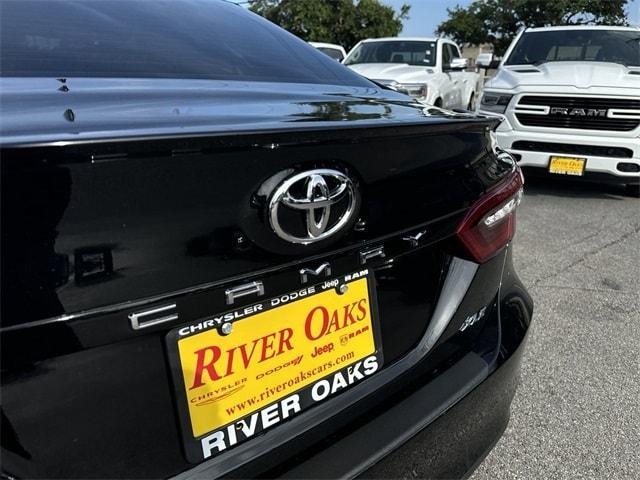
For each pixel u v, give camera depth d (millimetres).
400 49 9109
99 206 831
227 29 1952
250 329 1062
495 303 1588
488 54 7230
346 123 1136
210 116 1131
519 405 2275
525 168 5422
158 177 875
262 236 1007
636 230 4590
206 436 1035
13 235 770
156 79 1473
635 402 2311
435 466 1330
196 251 937
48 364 835
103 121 1021
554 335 2846
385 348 1326
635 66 5602
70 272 822
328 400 1220
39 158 773
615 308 3164
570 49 6047
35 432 850
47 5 1669
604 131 5012
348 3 26281
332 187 1093
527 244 4203
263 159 973
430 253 1387
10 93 1188
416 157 1261
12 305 783
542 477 1904
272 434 1124
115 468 945
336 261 1160
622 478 1908
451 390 1363
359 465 1157
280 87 1610
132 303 888
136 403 946
